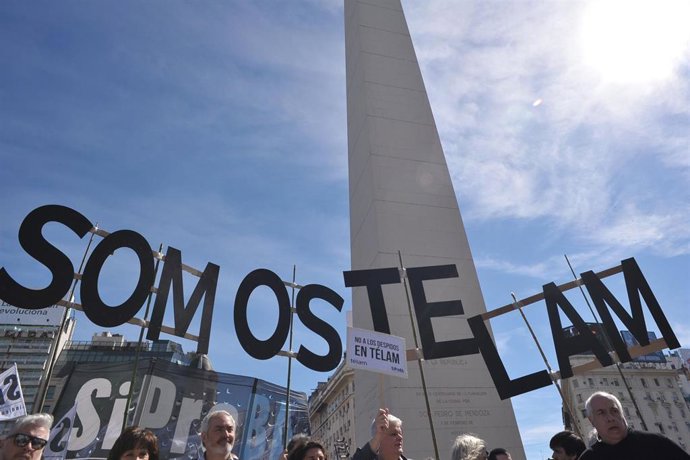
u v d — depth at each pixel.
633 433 3.40
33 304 6.36
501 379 8.19
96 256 6.95
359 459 3.69
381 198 15.50
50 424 3.53
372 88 18.45
